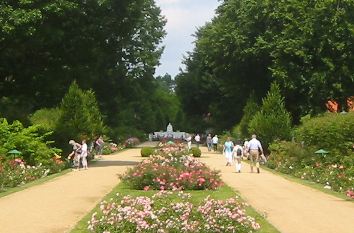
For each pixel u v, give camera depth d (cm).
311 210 1562
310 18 4422
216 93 7806
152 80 7250
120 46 4072
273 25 4838
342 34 4400
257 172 2947
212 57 5528
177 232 1017
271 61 5019
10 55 3400
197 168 2255
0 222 1345
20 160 2559
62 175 2719
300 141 3269
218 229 1046
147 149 4638
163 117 12562
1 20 2969
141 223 1012
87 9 3569
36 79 3675
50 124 3538
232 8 5334
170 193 1430
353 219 1403
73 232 1207
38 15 3020
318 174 2495
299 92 4600
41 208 1584
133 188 2109
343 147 2770
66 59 3712
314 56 4494
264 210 1545
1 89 3666
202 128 8688
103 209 1116
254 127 3975
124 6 3781
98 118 4600
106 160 4056
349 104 4266
